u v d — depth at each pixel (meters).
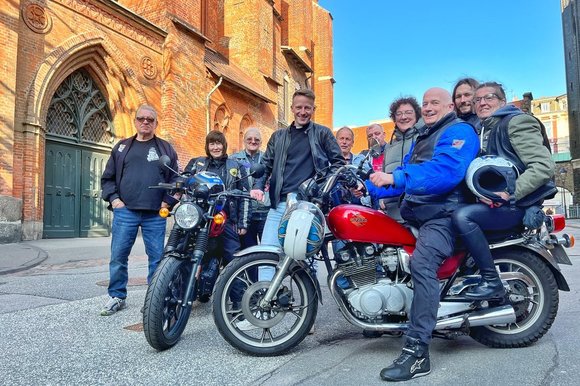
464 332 3.11
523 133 3.20
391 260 3.09
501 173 3.01
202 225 3.56
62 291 5.46
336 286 3.13
